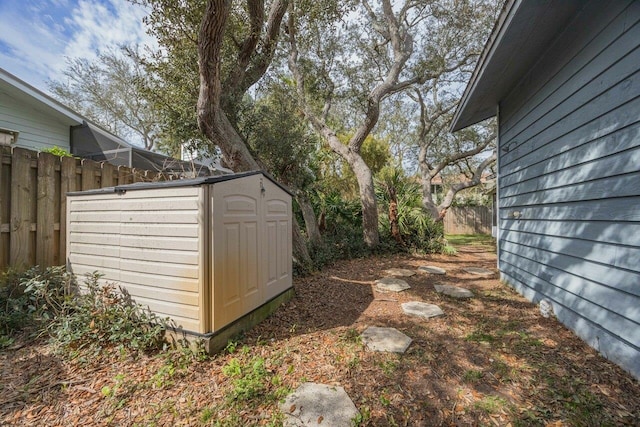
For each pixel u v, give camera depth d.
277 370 2.00
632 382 1.87
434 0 7.01
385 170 9.35
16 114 5.79
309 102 7.56
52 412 1.57
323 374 1.96
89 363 1.99
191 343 2.16
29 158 2.79
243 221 2.54
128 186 2.39
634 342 1.94
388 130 15.37
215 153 5.48
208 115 3.93
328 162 10.16
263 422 1.54
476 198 15.91
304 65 6.72
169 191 2.25
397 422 1.55
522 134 3.77
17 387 1.74
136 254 2.38
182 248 2.20
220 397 1.71
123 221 2.44
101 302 2.34
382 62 7.74
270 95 5.70
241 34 4.68
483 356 2.20
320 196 7.80
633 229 1.98
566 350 2.30
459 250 7.72
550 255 3.05
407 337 2.51
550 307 2.99
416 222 7.18
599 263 2.30
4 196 2.61
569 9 2.53
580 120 2.55
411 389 1.82
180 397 1.70
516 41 2.99
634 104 1.97
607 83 2.23
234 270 2.41
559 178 2.89
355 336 2.52
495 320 2.92
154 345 2.22
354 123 10.15
